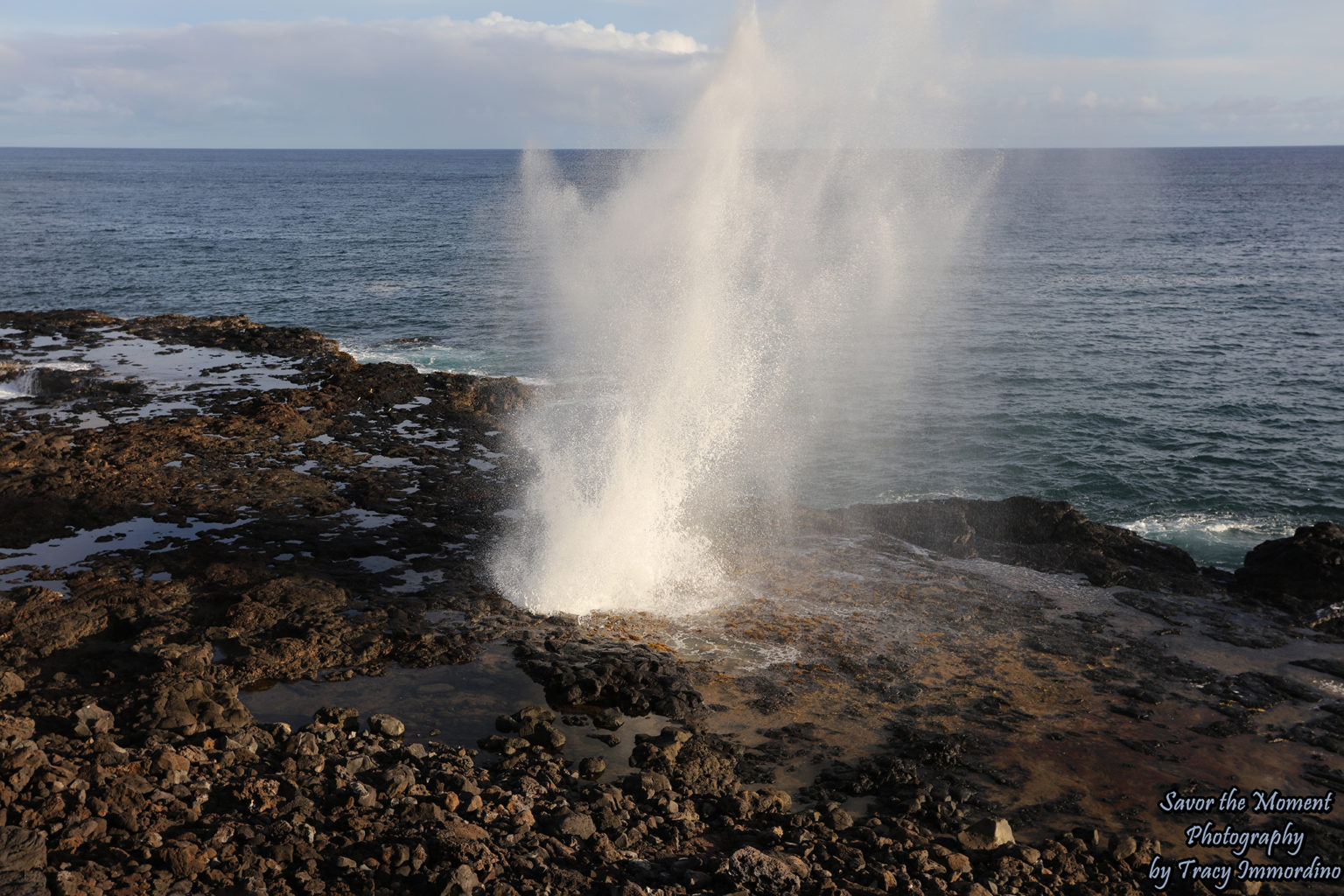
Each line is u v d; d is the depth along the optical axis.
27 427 22.53
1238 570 16.05
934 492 22.19
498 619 13.44
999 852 8.73
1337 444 26.02
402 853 7.66
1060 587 15.23
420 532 16.52
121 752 8.97
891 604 14.35
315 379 28.00
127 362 30.00
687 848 8.55
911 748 10.59
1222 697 11.89
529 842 8.24
